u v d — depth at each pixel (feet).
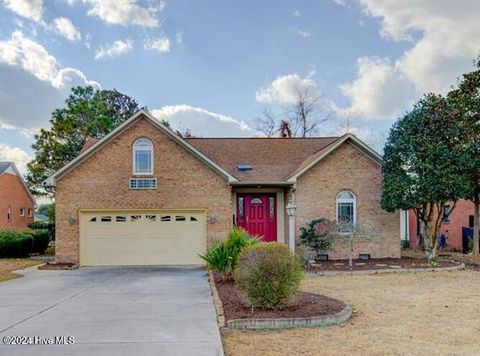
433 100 52.70
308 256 51.16
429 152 50.67
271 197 62.54
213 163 56.18
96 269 52.49
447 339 22.16
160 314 27.66
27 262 60.64
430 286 38.11
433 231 59.21
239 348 20.92
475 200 60.95
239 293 30.22
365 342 21.71
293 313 26.68
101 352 19.99
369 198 58.18
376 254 57.57
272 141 70.28
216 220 56.29
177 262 55.83
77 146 99.14
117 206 55.77
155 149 56.39
